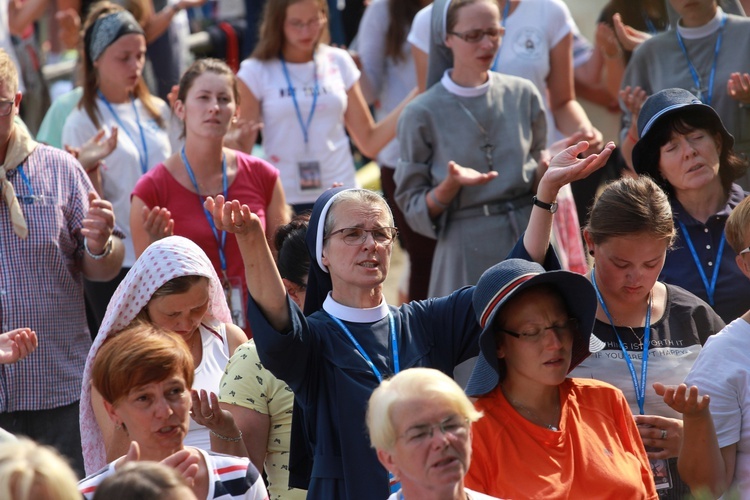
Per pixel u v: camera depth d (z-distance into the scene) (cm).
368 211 1148
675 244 1436
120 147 1986
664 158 1448
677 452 1182
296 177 2091
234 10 3038
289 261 1336
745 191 1566
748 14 1930
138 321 1229
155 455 1090
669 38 1809
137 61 2030
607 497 1033
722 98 1748
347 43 2945
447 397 921
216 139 1722
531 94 1809
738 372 1145
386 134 2136
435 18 1802
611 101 2205
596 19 2339
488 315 1058
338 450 1096
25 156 1522
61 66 2855
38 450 855
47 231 1515
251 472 1090
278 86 2081
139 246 1706
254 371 1253
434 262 1812
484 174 1681
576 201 2139
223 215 1062
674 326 1252
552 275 1048
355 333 1134
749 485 1130
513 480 1028
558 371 1048
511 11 2019
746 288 1406
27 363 1491
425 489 917
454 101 1777
